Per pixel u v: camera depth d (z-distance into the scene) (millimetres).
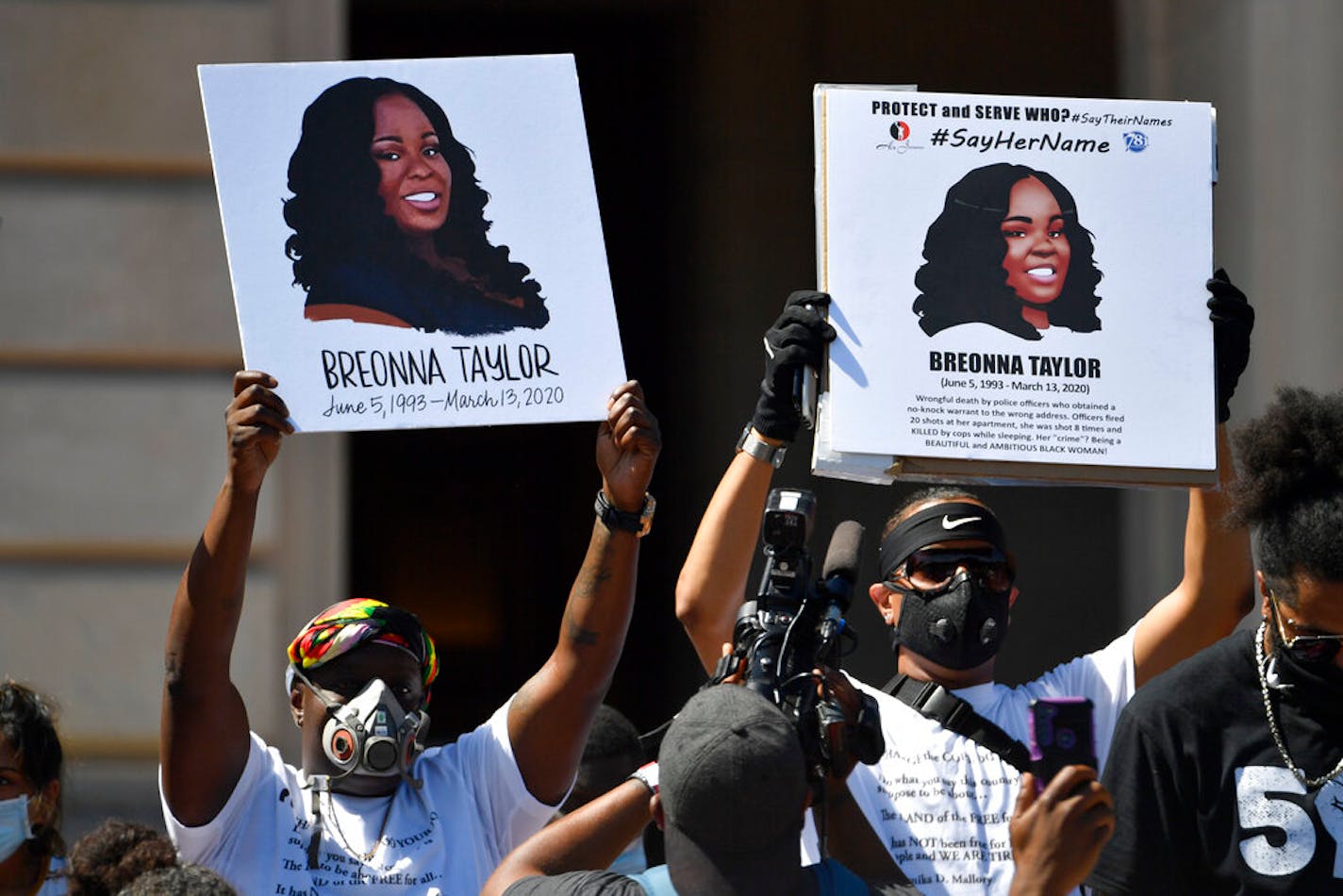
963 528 13289
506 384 12328
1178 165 12578
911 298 12234
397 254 12328
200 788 12141
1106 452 12125
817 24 32094
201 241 22938
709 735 9367
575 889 9875
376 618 12617
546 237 12484
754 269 33375
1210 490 12852
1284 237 23562
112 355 22812
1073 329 12281
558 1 31219
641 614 33469
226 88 12367
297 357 12133
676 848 9453
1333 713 11523
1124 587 29312
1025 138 12508
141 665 22781
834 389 12070
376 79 12508
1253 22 23734
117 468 22828
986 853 12578
